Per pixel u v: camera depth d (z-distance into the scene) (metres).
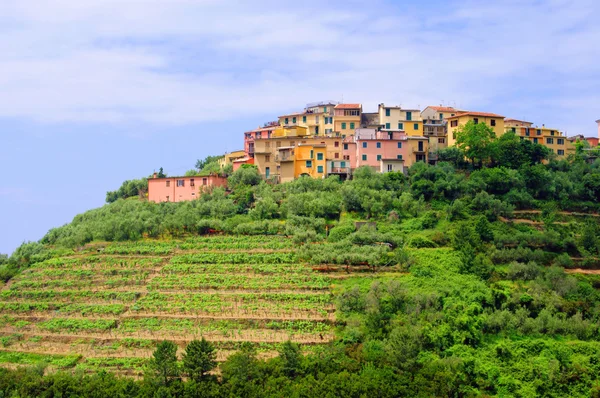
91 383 76.56
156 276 109.00
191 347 79.06
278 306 94.81
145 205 142.62
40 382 77.88
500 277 102.00
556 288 97.19
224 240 120.06
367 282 99.69
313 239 114.75
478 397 73.69
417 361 79.00
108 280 109.50
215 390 73.69
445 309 89.69
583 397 76.00
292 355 77.50
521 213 126.62
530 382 77.88
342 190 128.12
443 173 135.50
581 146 166.62
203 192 145.00
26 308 103.69
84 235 128.50
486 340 85.25
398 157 148.25
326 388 71.44
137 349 89.88
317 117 174.25
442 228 118.62
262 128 182.88
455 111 178.38
